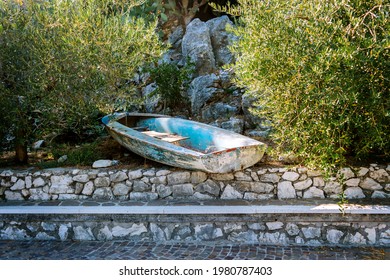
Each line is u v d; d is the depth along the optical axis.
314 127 4.72
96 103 5.59
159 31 9.29
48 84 5.38
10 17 5.43
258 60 4.78
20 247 4.91
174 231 4.94
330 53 4.15
